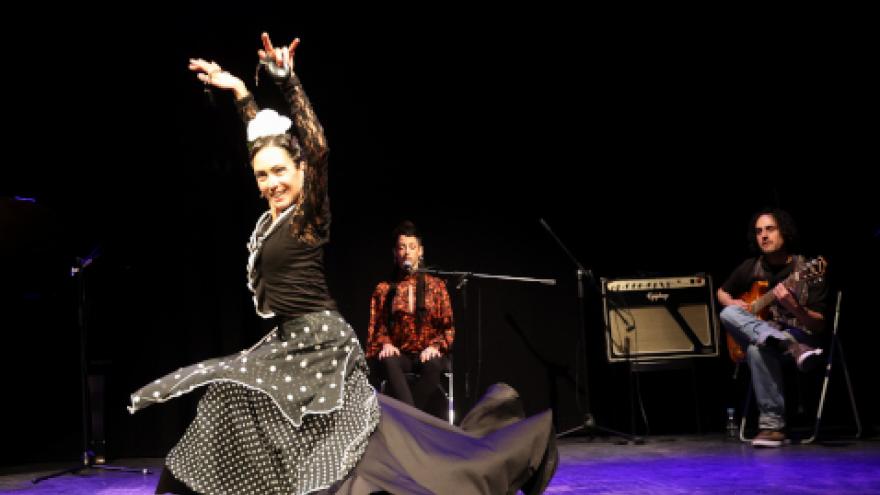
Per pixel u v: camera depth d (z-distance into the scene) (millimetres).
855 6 5355
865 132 5379
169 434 5145
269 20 5297
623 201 5516
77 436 5113
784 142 5445
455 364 5457
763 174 5453
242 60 5215
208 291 5176
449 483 2139
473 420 2549
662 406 5508
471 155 5496
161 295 5152
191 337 5148
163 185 5164
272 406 2092
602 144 5512
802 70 5418
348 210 5426
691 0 5449
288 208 2229
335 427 2098
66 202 5078
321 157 2158
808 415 5398
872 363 5348
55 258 4594
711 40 5461
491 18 5480
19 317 5082
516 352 5484
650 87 5484
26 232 4402
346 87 5418
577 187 5516
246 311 5180
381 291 4996
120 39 5148
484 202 5496
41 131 5074
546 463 2404
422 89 5465
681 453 4520
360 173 5438
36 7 5070
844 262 5375
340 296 5395
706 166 5492
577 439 5254
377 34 5434
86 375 4562
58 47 5098
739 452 4461
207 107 5164
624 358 5156
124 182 5137
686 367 5156
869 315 5352
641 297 5203
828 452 4316
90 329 4707
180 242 5168
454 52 5477
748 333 4652
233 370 2096
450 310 4949
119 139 5145
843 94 5391
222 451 2102
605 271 5500
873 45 5355
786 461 4098
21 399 5094
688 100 5480
